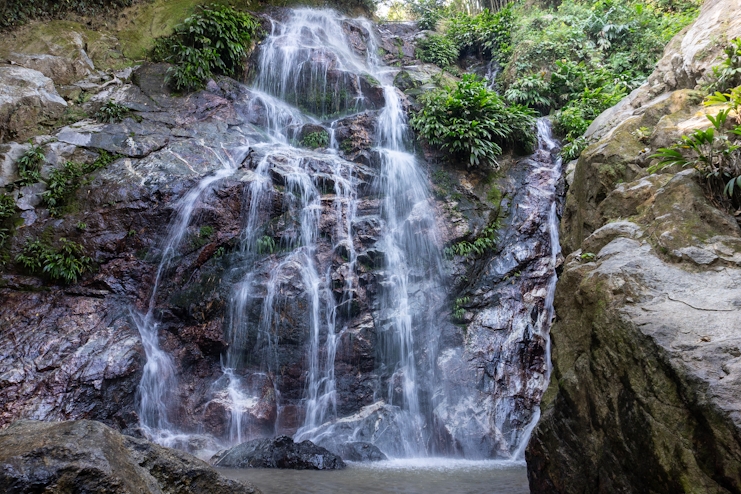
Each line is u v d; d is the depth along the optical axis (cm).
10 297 849
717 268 432
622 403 394
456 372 955
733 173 498
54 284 889
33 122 1082
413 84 1467
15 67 1126
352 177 1157
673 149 563
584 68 1466
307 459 726
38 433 303
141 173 1019
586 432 436
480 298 1047
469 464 801
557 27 1627
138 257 948
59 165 1008
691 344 360
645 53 1455
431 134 1259
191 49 1288
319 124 1323
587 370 444
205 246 991
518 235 1121
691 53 788
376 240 1077
